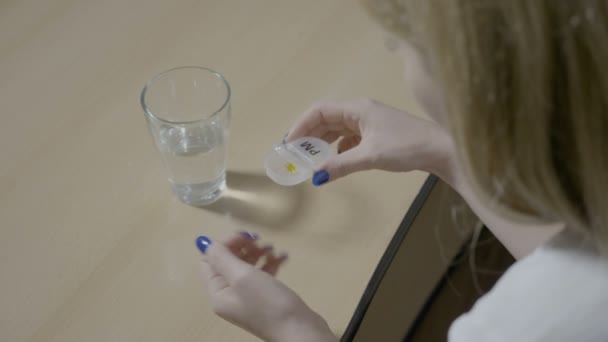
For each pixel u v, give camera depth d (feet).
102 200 3.37
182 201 3.38
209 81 3.38
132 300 3.17
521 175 2.52
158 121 3.21
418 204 3.35
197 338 3.11
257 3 3.92
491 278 4.95
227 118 3.29
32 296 3.17
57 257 3.25
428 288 4.48
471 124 2.48
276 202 3.38
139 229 3.31
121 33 3.82
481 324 2.73
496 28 2.38
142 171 3.44
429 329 4.80
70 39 3.80
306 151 3.41
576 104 2.40
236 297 3.04
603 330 2.59
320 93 3.63
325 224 3.32
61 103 3.61
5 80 3.67
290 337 2.97
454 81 2.45
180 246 3.28
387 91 3.62
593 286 2.61
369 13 2.58
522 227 3.24
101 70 3.70
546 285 2.66
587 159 2.45
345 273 3.21
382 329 3.79
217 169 3.32
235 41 3.79
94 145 3.50
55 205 3.36
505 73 2.42
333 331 3.11
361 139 3.51
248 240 3.20
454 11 2.39
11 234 3.29
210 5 3.92
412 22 2.50
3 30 3.83
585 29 2.32
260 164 3.47
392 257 3.24
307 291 3.18
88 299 3.17
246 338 3.11
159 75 3.33
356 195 3.38
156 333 3.11
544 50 2.34
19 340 3.09
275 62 3.72
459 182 3.33
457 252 4.60
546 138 2.45
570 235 2.71
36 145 3.50
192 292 3.19
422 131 3.33
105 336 3.10
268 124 3.55
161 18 3.87
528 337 2.64
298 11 3.88
